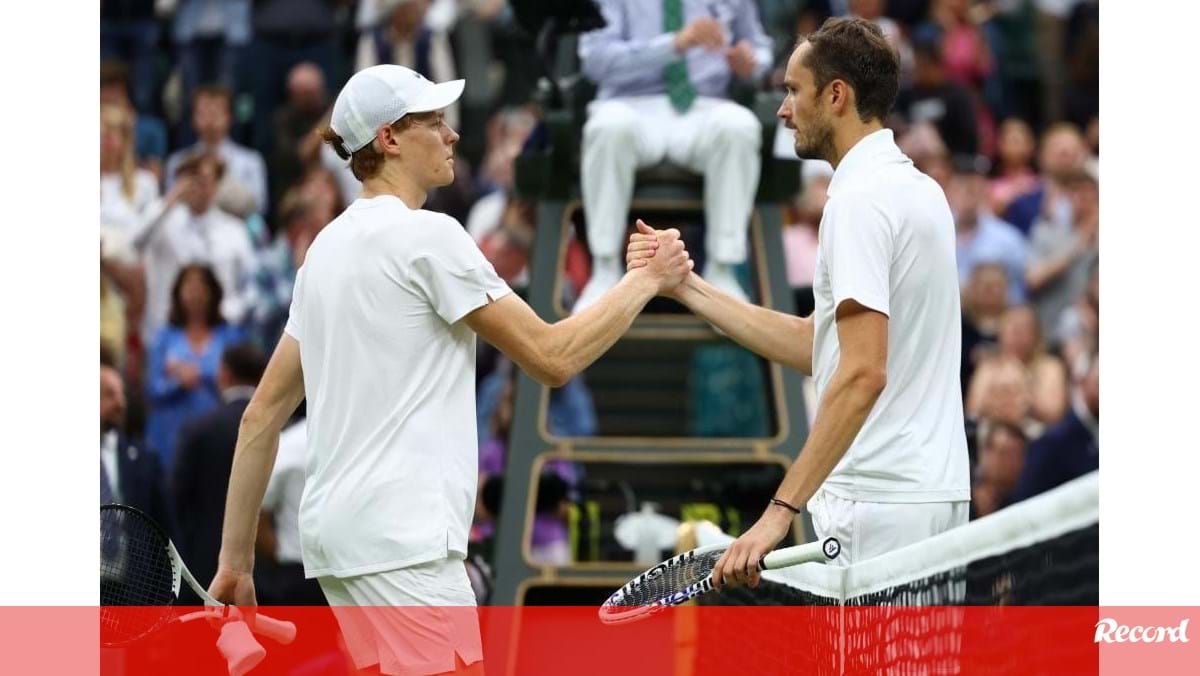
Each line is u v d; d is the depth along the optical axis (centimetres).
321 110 4506
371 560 1534
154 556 1675
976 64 4756
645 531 2727
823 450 1488
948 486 1568
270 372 1672
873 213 1539
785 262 2836
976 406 4062
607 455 2681
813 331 1759
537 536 2886
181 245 4112
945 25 4772
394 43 4591
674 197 2867
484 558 2881
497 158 4378
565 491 2902
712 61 2888
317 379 1586
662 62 2823
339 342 1561
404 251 1548
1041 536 1209
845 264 1520
